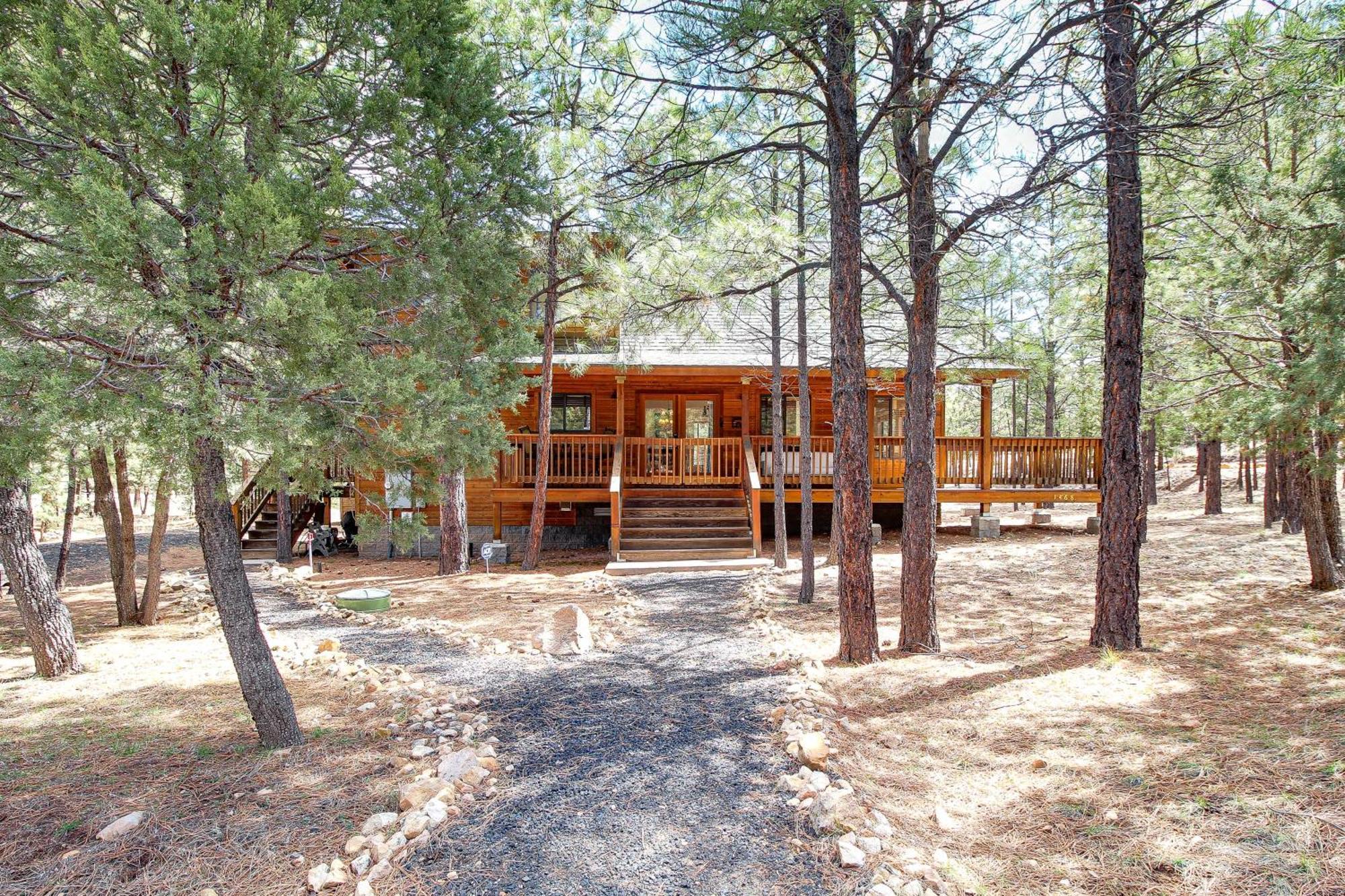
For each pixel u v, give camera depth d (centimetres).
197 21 298
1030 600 848
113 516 827
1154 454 1923
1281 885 288
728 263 738
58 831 331
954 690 534
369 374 344
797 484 1369
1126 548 621
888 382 1274
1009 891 295
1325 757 391
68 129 296
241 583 429
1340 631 637
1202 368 1062
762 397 1597
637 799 361
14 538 595
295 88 332
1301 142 676
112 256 262
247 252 297
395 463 414
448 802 351
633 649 670
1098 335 1151
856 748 430
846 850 302
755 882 288
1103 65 587
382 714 494
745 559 1190
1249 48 524
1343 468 803
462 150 447
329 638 729
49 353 293
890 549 1303
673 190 770
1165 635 660
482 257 445
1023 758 419
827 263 727
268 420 311
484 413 437
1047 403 1983
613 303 786
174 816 345
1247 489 1869
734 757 413
